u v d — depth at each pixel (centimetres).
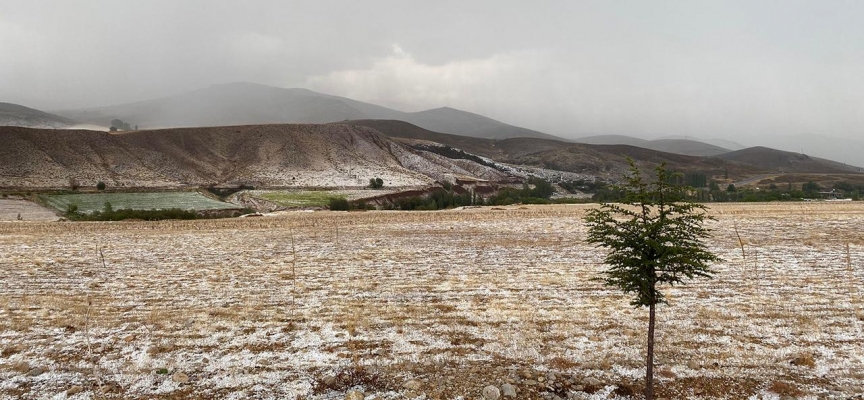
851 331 1488
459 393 1070
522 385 1110
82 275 2484
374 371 1188
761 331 1497
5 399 1031
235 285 2228
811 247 3153
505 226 4700
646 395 1016
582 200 10369
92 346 1362
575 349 1348
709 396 1057
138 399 1039
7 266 2731
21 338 1436
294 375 1168
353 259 2961
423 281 2300
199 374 1172
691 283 2170
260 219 5616
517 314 1706
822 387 1099
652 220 1028
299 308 1805
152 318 1647
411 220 5359
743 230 4028
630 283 1050
